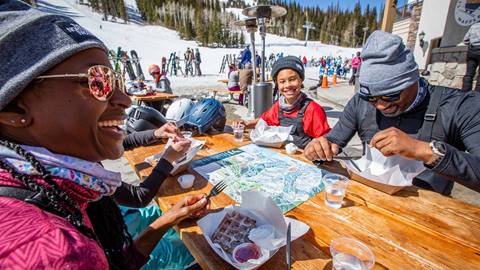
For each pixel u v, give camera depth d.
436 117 1.38
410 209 1.10
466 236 0.93
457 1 5.23
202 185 1.38
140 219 1.57
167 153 1.44
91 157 0.69
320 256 0.85
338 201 1.14
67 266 0.38
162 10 73.50
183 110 2.87
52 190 0.55
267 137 2.02
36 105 0.54
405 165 1.27
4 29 0.50
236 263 0.78
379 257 0.84
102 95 0.63
